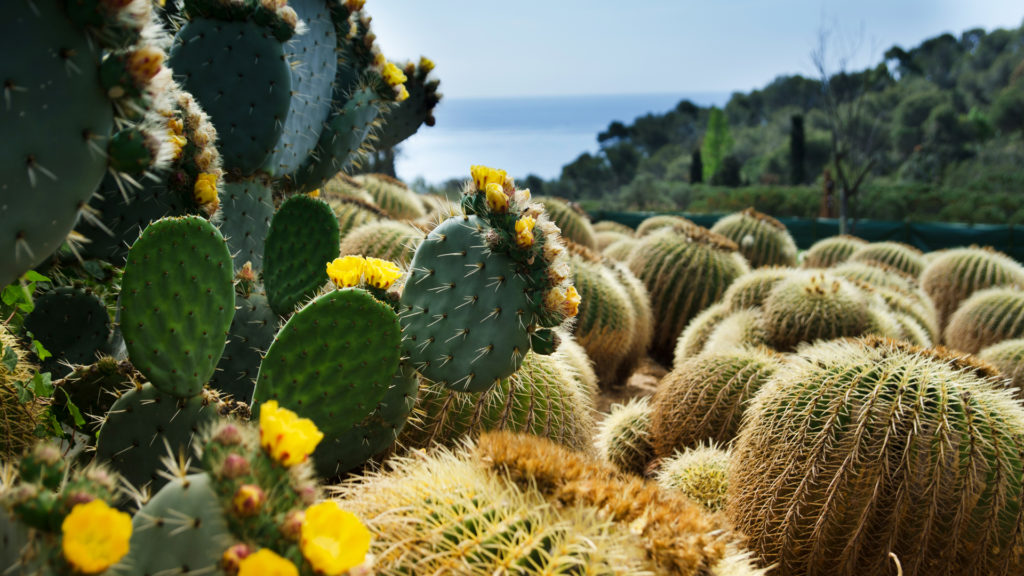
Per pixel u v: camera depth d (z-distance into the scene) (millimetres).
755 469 3273
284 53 3217
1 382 2119
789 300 6090
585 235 11117
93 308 2719
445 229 2451
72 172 1274
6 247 1237
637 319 7254
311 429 1303
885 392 3123
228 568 1139
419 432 3039
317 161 3918
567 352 4633
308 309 2146
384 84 3977
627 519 1705
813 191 33750
